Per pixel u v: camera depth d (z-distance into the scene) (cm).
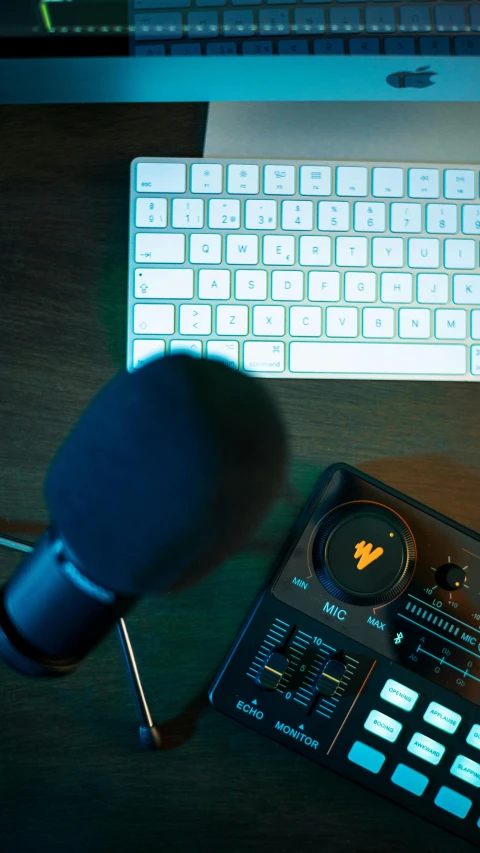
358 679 60
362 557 60
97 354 65
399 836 61
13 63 58
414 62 59
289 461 36
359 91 62
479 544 61
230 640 62
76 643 45
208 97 62
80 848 60
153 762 61
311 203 63
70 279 65
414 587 60
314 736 59
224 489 31
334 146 64
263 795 61
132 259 62
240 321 63
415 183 64
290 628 60
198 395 31
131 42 58
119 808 61
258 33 58
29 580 44
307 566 60
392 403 65
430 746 59
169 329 62
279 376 63
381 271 64
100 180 66
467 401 66
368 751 59
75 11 56
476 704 60
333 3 58
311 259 63
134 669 59
